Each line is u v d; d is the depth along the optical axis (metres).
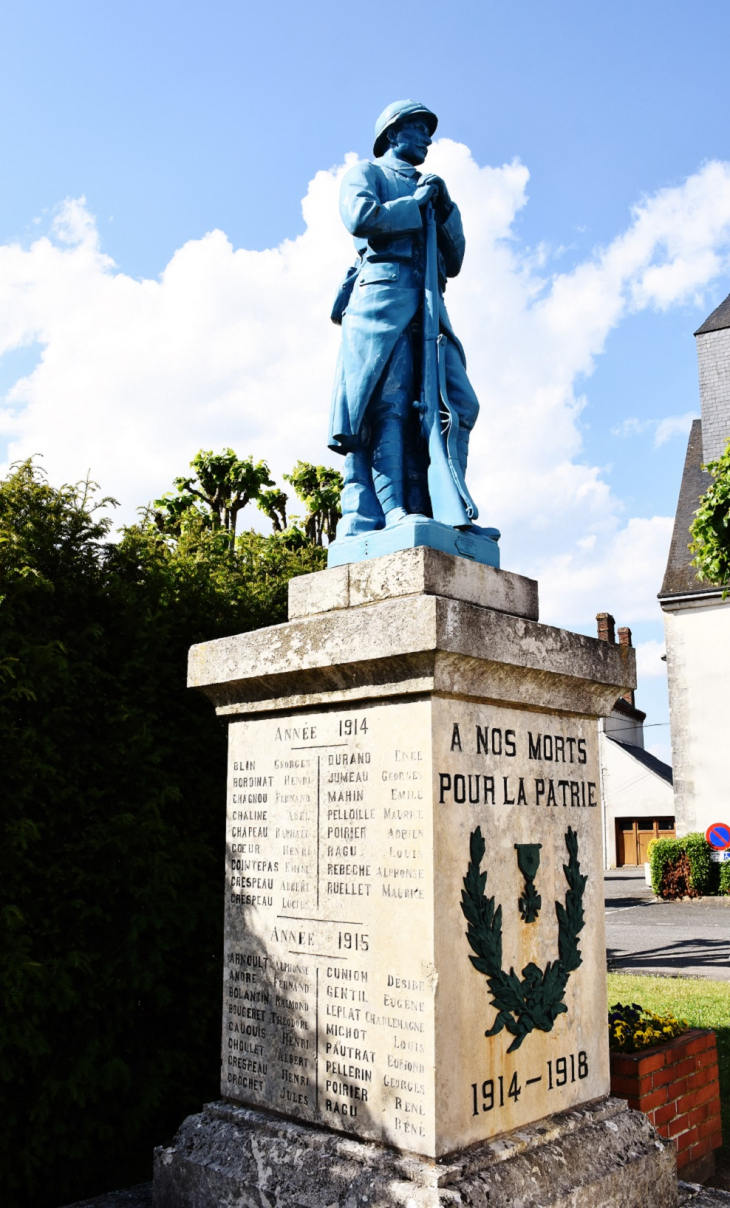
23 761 4.95
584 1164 3.67
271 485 20.94
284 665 4.09
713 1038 5.25
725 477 13.70
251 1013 4.20
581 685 4.26
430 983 3.44
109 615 5.81
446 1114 3.39
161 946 5.39
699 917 18.27
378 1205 3.29
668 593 25.14
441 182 4.86
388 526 4.51
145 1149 5.37
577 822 4.27
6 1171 4.78
